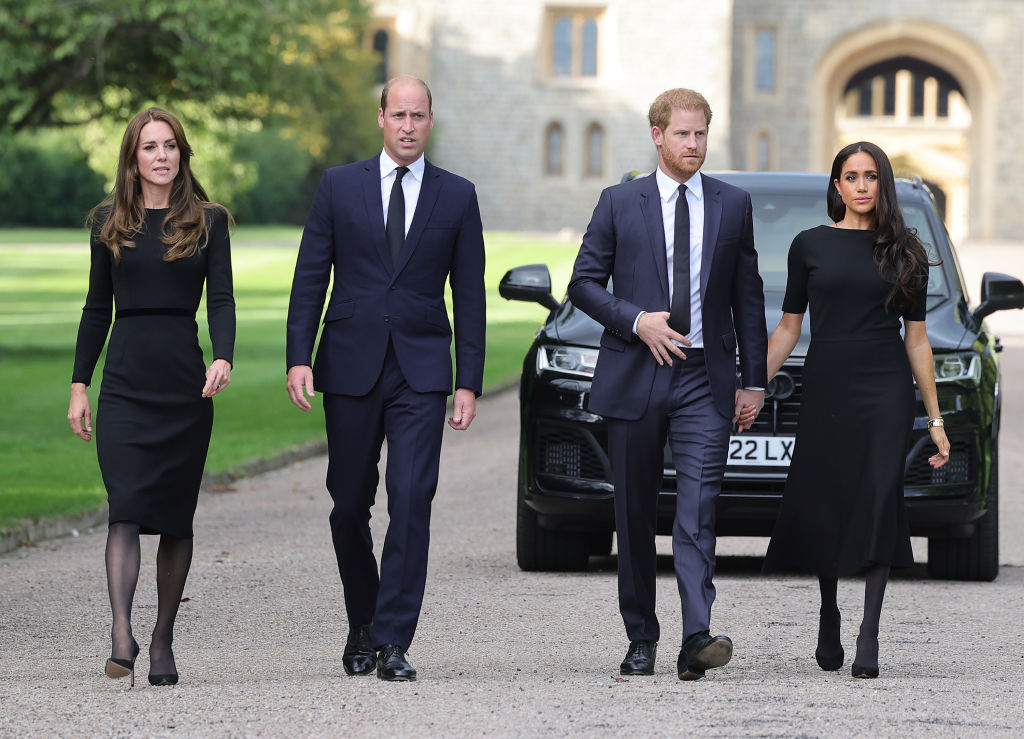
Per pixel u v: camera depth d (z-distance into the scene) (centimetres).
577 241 14000
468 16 16775
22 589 1938
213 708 1212
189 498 1358
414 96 1379
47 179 17338
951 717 1191
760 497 1930
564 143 16800
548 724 1153
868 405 1399
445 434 3916
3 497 2650
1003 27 17250
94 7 5647
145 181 1367
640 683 1327
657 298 1382
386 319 1372
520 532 2056
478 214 1414
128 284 1351
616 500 1399
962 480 1933
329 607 1797
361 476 1388
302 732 1128
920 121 19212
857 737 1119
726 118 16562
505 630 1638
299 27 6216
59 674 1397
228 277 1377
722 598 1856
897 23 17212
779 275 2102
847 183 1418
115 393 1345
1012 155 17350
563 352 1986
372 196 1386
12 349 6075
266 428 3847
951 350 1970
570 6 16725
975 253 13738
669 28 16600
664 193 1396
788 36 17300
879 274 1405
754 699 1253
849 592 1922
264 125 6544
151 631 1645
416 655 1491
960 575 2031
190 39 5778
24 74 5809
